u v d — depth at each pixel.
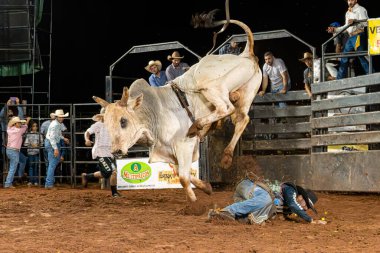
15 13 20.14
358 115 12.89
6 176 17.84
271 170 14.46
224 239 6.98
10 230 7.89
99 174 14.16
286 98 14.41
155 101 9.79
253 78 10.70
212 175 14.72
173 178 14.51
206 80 10.05
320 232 7.52
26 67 20.45
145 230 7.73
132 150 15.38
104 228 7.95
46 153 17.81
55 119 16.62
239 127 10.79
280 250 6.31
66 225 8.26
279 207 8.34
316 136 13.77
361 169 12.68
